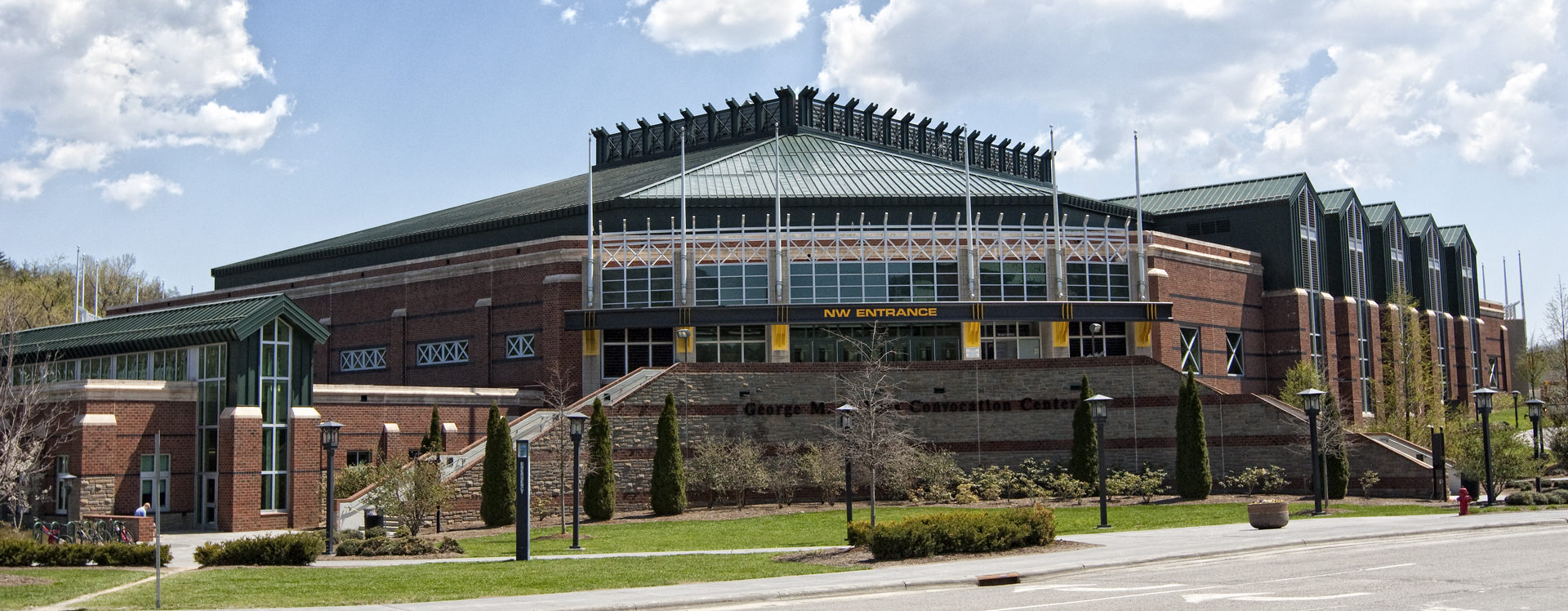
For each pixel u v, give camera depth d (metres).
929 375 55.97
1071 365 56.22
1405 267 94.88
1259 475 53.28
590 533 44.16
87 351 56.19
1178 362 69.94
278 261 89.25
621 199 70.50
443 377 70.44
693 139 96.38
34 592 25.59
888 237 66.12
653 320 63.31
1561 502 47.38
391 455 56.78
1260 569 27.56
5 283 111.06
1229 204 81.25
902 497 53.59
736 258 65.44
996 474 54.53
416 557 35.97
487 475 48.19
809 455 53.19
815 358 65.19
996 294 66.38
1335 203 86.25
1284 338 78.25
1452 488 53.12
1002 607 22.41
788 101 89.06
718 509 52.34
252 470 49.19
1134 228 81.81
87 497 46.94
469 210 92.25
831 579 27.28
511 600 24.86
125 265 130.62
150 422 49.31
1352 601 21.88
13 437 45.06
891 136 94.69
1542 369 115.31
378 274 75.06
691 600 24.19
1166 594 23.47
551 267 65.94
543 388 64.50
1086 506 50.00
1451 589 23.16
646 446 53.41
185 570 30.98
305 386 51.59
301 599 25.09
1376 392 85.62
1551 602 21.23
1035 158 104.69
